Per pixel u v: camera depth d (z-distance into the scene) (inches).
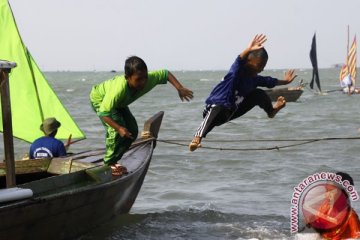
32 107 898.7
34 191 501.4
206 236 606.9
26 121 894.4
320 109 2444.6
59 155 665.6
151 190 848.3
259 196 802.8
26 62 901.2
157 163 1051.3
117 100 558.6
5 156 478.3
